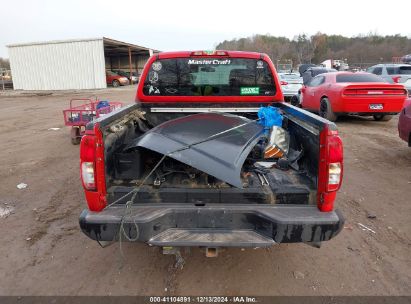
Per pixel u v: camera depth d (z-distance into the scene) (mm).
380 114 9711
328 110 9938
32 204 4715
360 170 5996
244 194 2713
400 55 73250
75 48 29594
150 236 2615
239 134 3215
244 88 4270
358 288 2969
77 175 5902
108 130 2871
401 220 4160
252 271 3232
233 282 3076
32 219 4270
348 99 9320
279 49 69938
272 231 2602
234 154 2826
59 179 5703
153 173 2998
